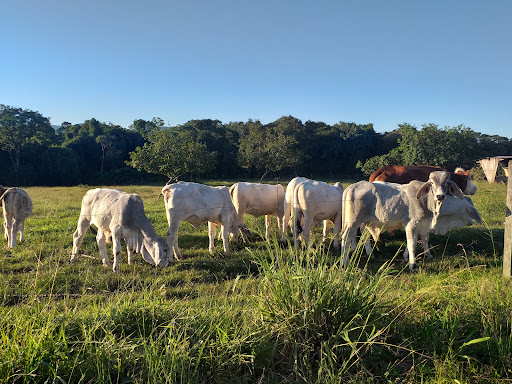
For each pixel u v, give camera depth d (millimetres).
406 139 39531
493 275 5055
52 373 2633
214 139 54438
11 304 4676
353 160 58469
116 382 2705
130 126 63219
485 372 2836
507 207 5016
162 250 6285
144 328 3230
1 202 8250
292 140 47000
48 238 8625
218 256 7422
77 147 56531
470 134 38531
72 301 4582
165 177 48906
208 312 3527
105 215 6480
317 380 2664
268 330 3242
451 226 7566
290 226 9836
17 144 50594
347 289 3344
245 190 9406
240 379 2824
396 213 6598
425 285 4613
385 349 3174
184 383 2633
